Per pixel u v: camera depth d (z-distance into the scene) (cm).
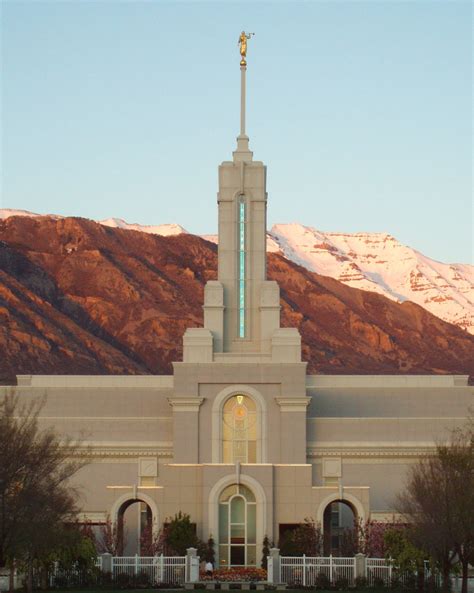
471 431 11619
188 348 13000
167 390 13738
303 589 10319
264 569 11250
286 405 12812
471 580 10906
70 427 13225
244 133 13750
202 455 12781
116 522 12200
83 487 12438
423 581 10225
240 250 13362
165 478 12244
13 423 10825
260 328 13175
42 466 9712
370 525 11731
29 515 9156
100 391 13738
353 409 13875
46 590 9938
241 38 13875
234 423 12850
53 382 14050
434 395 13950
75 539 10038
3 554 9100
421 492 9950
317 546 11544
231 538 12056
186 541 11669
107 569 10450
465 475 9681
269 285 13225
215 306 13138
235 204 13462
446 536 9575
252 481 12094
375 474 13062
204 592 9838
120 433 13225
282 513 12162
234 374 12862
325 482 13038
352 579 10494
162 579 10538
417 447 13050
